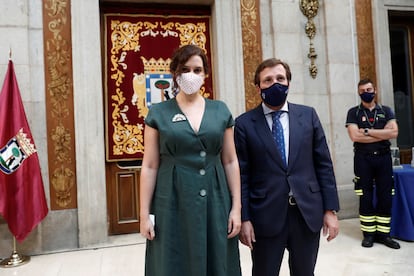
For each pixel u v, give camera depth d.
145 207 1.63
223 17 4.11
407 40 5.11
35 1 3.63
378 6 4.63
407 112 5.12
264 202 1.76
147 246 1.72
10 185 3.24
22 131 3.32
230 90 4.11
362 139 3.40
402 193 3.55
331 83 4.41
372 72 4.61
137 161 4.11
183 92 1.64
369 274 2.75
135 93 4.05
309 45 4.41
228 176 1.72
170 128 1.58
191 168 1.58
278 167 1.76
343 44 4.48
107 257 3.35
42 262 3.27
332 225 1.80
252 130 1.83
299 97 4.28
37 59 3.62
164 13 4.17
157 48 4.13
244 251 3.41
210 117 1.63
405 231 3.51
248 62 4.20
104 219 3.73
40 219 3.35
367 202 3.45
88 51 3.73
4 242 3.42
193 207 1.55
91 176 3.69
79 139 3.67
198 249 1.52
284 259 3.12
